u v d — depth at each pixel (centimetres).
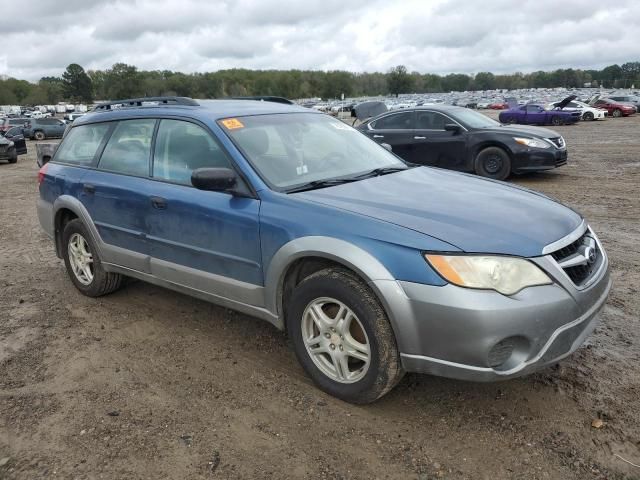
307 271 336
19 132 3030
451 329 269
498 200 339
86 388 346
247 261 347
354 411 312
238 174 356
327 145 415
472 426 295
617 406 306
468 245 276
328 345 320
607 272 324
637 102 4344
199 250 374
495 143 1056
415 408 313
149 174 415
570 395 319
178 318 447
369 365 298
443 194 345
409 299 276
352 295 295
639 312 432
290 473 265
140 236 418
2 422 312
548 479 255
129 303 483
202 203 366
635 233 668
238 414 313
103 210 446
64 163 506
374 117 1198
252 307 354
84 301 493
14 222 867
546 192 965
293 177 363
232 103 443
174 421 308
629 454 269
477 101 8306
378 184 363
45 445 291
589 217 763
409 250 280
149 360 379
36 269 597
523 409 308
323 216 313
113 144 456
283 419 306
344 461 272
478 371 270
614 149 1708
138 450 284
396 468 266
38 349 401
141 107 453
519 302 267
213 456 278
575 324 283
